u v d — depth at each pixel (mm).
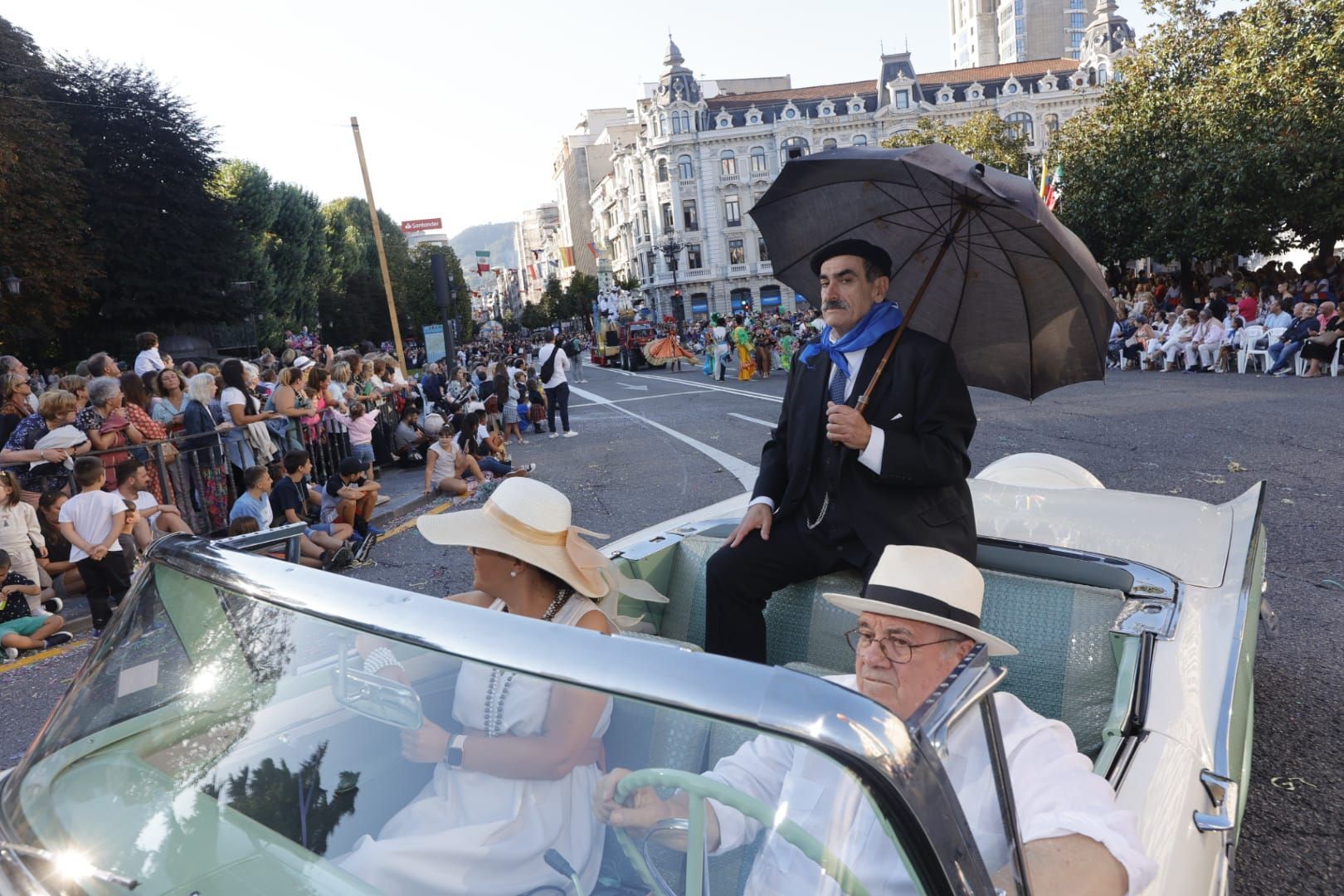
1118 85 26031
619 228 100750
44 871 1451
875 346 2574
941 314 2842
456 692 1354
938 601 1646
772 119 79062
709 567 2738
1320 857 2604
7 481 5844
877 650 1688
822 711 1024
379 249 17047
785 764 1227
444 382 16812
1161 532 2623
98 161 28969
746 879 1238
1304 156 19719
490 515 2006
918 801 1010
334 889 1412
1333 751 3154
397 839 1428
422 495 10297
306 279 49812
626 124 120500
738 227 80562
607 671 1164
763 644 2742
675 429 14547
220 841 1478
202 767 1563
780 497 2795
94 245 27266
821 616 2703
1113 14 72938
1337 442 8680
